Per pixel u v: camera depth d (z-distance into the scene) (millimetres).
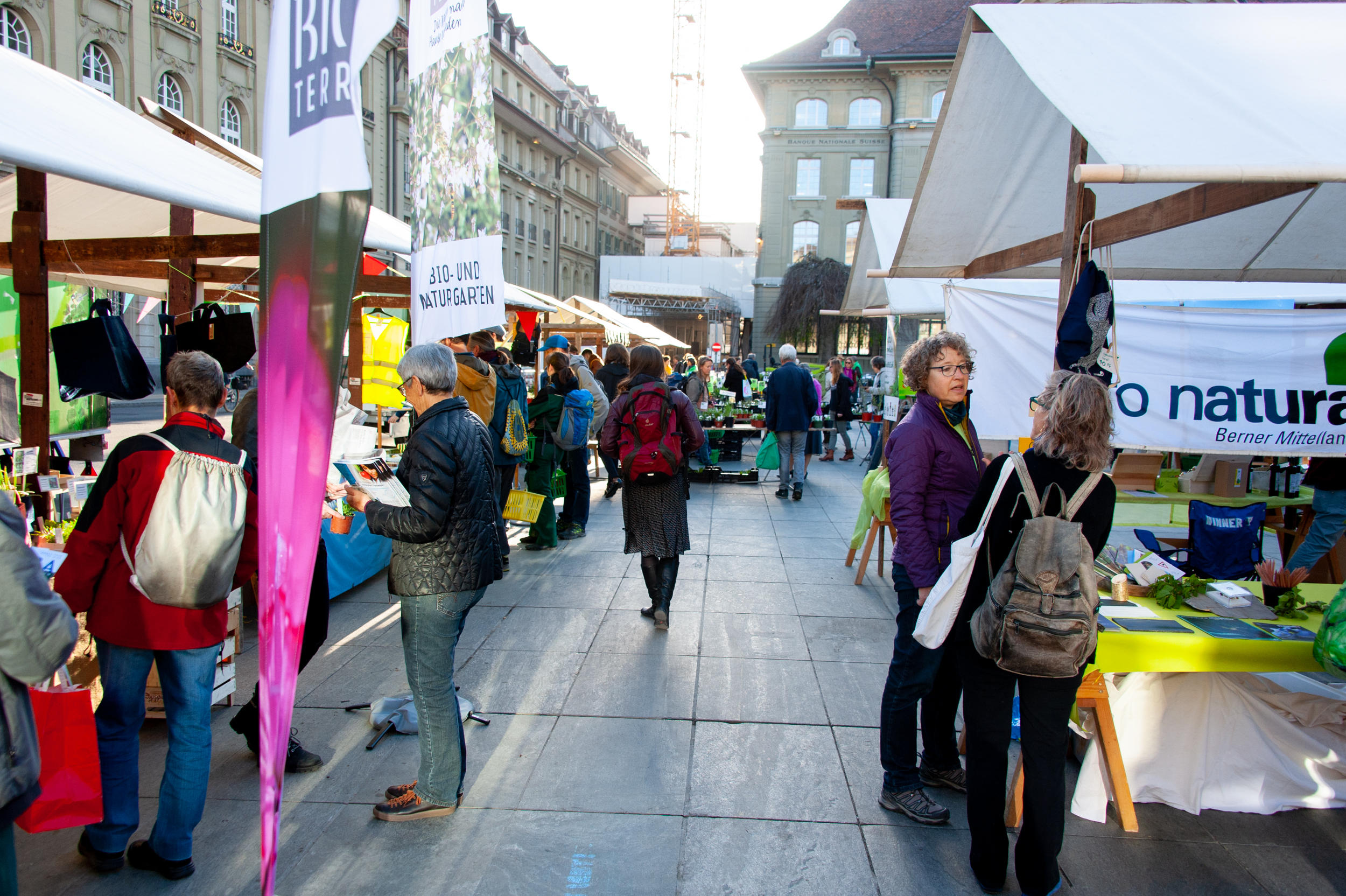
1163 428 4531
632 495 4949
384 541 6156
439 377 2793
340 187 1521
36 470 4039
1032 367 4875
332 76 1525
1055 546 2316
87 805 2482
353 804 3041
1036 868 2438
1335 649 2580
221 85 23766
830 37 40781
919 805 2967
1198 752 3074
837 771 3318
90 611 2533
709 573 6332
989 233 4570
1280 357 4484
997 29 2943
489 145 2734
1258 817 3016
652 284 39219
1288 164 2174
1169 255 4801
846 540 7617
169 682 2566
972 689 2541
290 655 1520
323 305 1534
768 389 9891
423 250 3154
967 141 3824
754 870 2680
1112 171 2141
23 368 4496
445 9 2902
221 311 4629
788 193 41688
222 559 2523
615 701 3941
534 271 48031
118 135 3836
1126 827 2893
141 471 2477
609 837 2848
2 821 1783
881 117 40844
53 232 6246
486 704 3895
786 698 3994
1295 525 6016
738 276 43969
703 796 3117
